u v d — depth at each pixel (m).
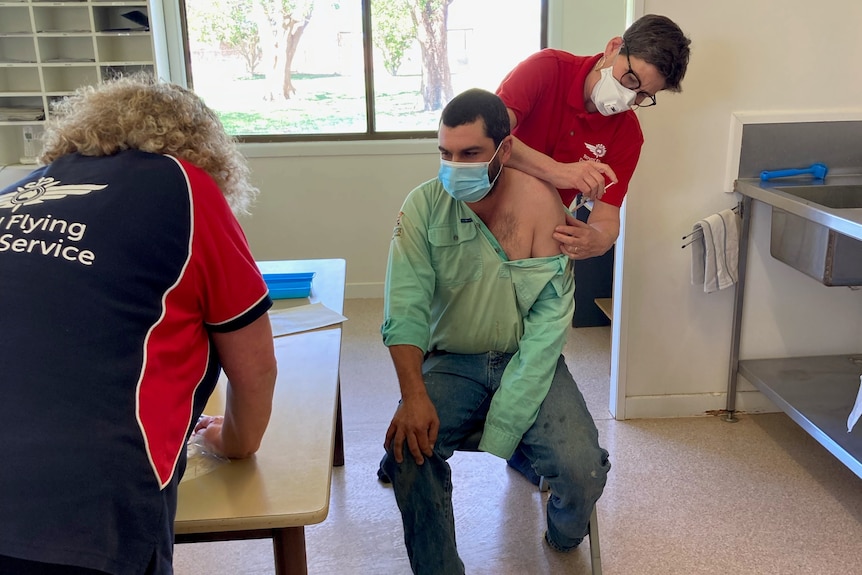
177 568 1.93
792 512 2.11
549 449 1.60
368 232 3.97
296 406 1.38
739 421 2.66
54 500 0.79
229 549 2.00
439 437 1.64
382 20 3.77
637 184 2.47
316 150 3.81
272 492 1.13
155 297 0.91
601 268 3.53
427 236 1.67
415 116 3.93
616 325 2.62
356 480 2.30
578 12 3.76
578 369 3.11
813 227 2.15
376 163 3.86
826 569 1.87
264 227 3.93
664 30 1.68
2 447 0.79
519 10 3.81
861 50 2.39
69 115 1.03
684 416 2.70
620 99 1.73
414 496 1.56
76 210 0.90
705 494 2.20
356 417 2.71
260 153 3.80
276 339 1.68
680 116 2.42
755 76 2.39
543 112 1.87
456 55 3.86
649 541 1.99
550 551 1.97
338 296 1.97
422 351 1.64
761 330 2.65
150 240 0.91
